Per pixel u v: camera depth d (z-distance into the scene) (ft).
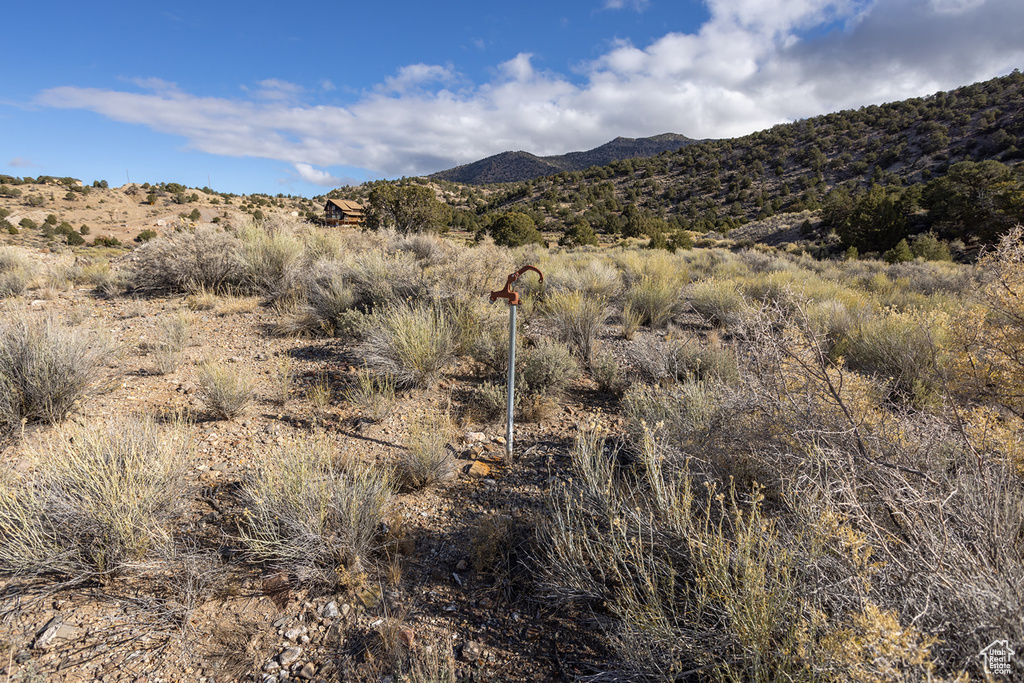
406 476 11.80
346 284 27.30
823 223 199.52
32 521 8.23
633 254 60.95
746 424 9.73
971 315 10.92
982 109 410.31
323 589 8.45
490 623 7.88
